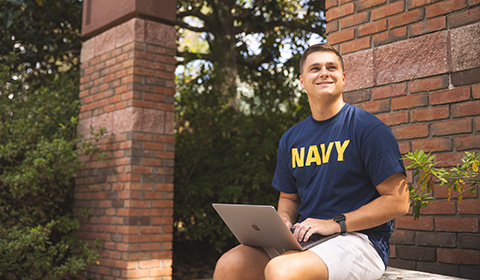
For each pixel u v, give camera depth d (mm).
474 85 2953
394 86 3354
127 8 5801
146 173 5664
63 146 5660
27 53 8391
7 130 5941
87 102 6383
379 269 2295
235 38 9656
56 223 5938
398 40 3355
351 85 3615
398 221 3303
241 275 2346
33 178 5535
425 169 2707
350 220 2197
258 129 7855
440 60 3117
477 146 2914
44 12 8039
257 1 9328
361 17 3592
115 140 5816
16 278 5824
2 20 7754
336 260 2125
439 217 3080
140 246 5539
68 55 8906
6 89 6480
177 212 7074
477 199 2908
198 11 9086
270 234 2229
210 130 7465
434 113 3131
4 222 5922
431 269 3096
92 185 6086
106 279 5719
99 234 5902
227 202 7301
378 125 2283
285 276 1999
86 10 6547
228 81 8469
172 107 5945
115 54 5977
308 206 2455
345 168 2314
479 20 2957
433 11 3182
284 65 9492
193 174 7469
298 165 2504
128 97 5684
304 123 2584
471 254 2906
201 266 7426
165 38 5953
